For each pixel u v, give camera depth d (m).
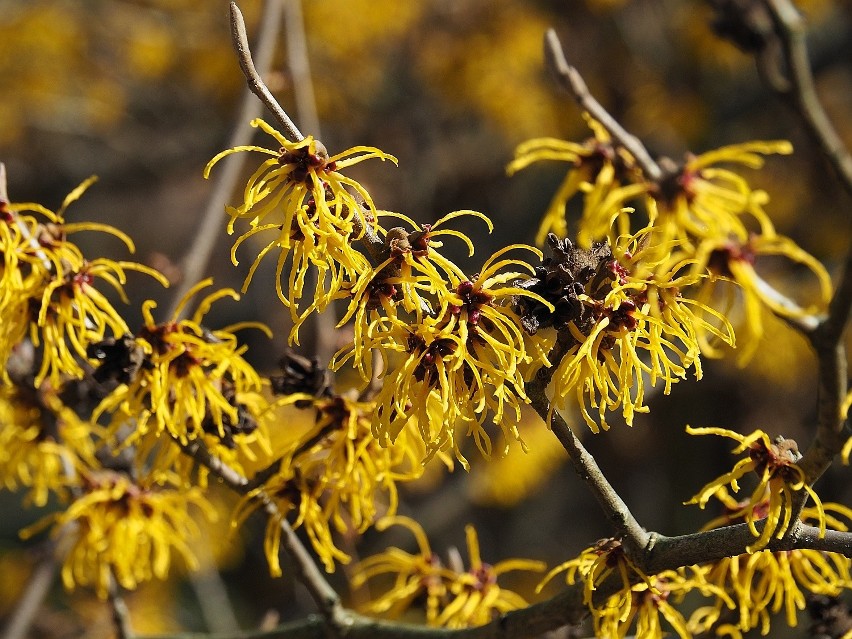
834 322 0.41
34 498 0.53
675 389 1.08
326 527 0.47
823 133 0.42
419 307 0.43
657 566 0.44
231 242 1.20
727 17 0.42
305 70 0.68
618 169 0.45
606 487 0.44
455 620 0.50
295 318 0.42
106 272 0.46
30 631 0.91
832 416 0.42
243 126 0.64
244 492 0.47
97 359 0.45
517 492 0.89
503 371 0.42
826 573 0.46
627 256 0.43
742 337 0.46
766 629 0.46
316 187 0.42
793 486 0.43
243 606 1.11
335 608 0.49
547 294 0.43
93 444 0.52
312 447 0.47
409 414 0.43
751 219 1.09
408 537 1.04
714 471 1.14
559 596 0.46
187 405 0.46
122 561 0.51
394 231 0.43
